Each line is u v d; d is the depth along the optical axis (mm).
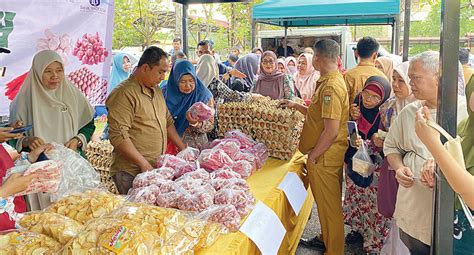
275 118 2908
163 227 1330
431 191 1893
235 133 2877
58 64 2428
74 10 3359
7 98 2961
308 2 6297
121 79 6047
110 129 2365
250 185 2377
